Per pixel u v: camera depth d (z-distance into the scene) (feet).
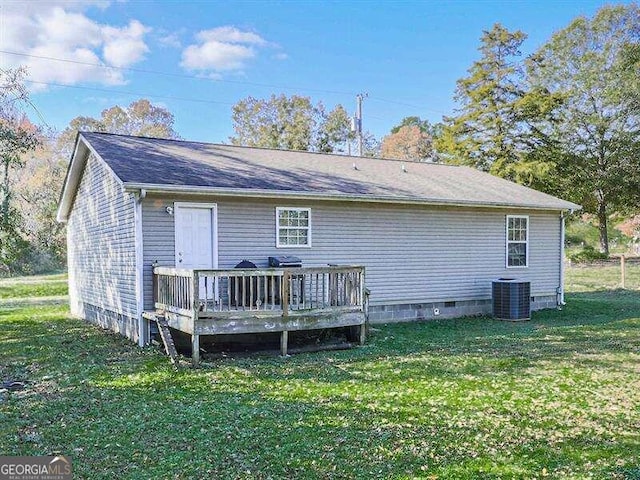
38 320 46.60
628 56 100.12
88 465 14.46
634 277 79.20
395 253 42.32
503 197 46.29
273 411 19.20
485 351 30.30
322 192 36.83
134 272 33.27
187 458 14.89
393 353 30.01
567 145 101.91
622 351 29.78
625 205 105.81
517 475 13.64
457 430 17.04
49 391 22.44
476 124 98.37
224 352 30.37
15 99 47.03
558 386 22.35
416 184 45.32
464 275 45.52
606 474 13.62
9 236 50.72
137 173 32.58
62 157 131.75
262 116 147.23
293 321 29.73
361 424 17.67
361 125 94.53
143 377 24.56
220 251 35.29
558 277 51.06
